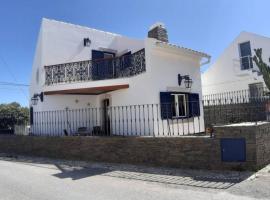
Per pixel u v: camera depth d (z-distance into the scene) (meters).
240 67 21.75
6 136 14.84
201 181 7.64
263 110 12.84
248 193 6.43
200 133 13.59
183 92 14.20
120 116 14.46
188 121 14.05
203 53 14.84
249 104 13.74
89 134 14.36
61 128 15.45
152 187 7.27
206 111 15.55
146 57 13.00
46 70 15.64
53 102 15.43
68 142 12.09
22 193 7.01
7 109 27.03
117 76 15.12
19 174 9.34
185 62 14.72
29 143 13.61
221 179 7.71
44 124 15.12
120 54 18.30
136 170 9.37
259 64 13.22
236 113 14.27
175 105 13.83
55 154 12.48
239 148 8.40
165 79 13.48
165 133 13.04
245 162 8.32
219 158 8.66
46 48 15.80
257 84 20.50
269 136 9.30
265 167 8.66
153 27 15.30
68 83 15.03
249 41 21.42
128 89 13.99
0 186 7.78
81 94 16.27
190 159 9.14
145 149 10.05
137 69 13.84
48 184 7.84
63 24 16.59
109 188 7.28
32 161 11.99
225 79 22.53
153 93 12.81
